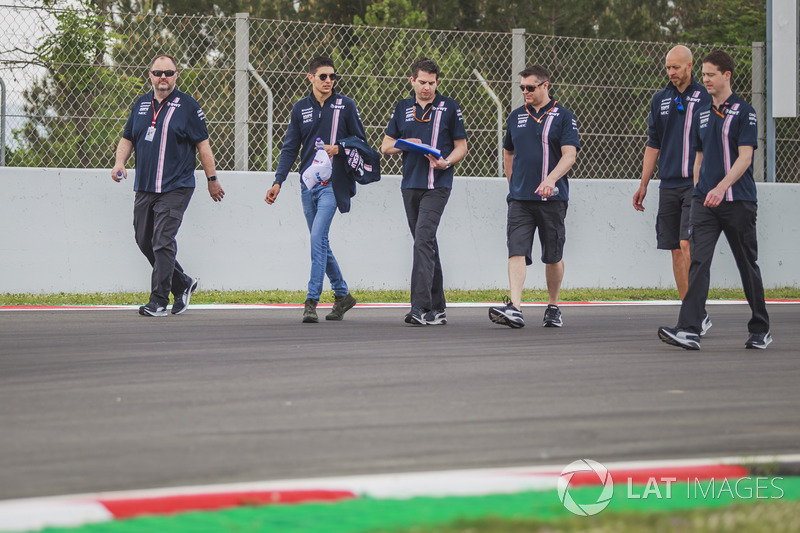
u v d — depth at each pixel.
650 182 34.25
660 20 68.00
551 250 23.58
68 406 13.41
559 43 34.06
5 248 28.45
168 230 24.84
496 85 33.03
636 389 15.16
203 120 25.48
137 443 11.37
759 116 35.53
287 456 10.82
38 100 29.58
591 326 23.70
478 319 25.05
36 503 8.94
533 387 15.18
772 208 34.97
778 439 11.98
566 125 23.25
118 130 30.17
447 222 32.06
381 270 31.62
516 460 10.77
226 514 8.71
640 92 34.72
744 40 63.50
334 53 31.84
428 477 9.88
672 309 28.31
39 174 28.69
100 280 29.25
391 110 32.12
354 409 13.36
